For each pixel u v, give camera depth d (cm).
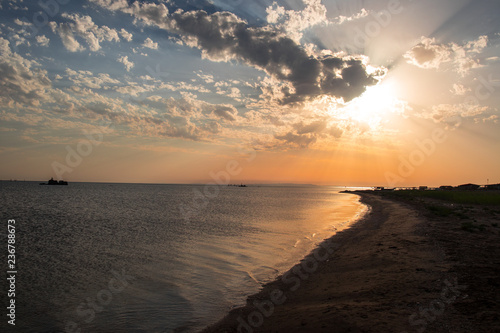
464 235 1491
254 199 8538
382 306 705
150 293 1012
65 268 1362
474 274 865
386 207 4184
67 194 8681
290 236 2116
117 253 1642
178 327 753
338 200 8100
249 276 1177
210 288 1047
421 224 1959
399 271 980
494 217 2203
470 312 621
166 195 9612
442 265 986
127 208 4706
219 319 788
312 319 691
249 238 2052
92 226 2742
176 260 1462
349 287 910
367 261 1186
